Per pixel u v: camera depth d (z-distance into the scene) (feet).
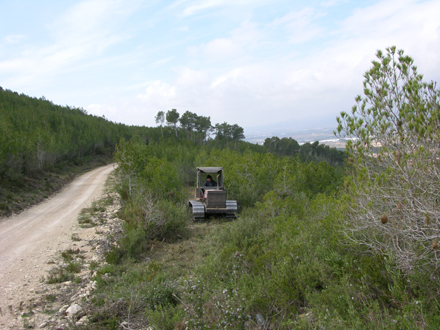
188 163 98.37
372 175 14.39
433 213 11.53
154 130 278.46
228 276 18.74
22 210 51.70
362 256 15.71
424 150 12.20
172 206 37.81
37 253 28.66
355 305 12.44
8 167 65.92
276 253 18.89
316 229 20.88
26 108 171.94
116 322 15.43
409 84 13.69
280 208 35.78
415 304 11.05
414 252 12.52
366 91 14.76
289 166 65.41
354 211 14.67
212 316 14.11
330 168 63.05
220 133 350.23
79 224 40.96
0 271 23.94
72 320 15.90
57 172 97.76
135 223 32.50
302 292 15.10
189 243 31.01
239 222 30.45
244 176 62.13
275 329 13.34
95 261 25.94
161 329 14.12
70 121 187.73
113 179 95.91
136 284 18.72
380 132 14.21
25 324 15.64
